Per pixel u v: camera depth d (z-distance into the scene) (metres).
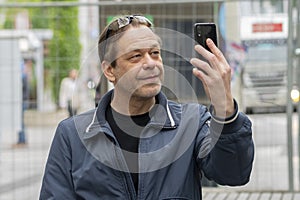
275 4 15.71
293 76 14.12
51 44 16.84
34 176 16.88
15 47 15.98
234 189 13.52
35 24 17.16
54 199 5.72
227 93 5.14
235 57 15.65
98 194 5.60
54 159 5.79
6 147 17.67
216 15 14.53
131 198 5.55
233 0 14.20
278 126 16.67
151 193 5.50
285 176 15.76
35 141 17.47
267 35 15.70
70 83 19.78
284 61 15.70
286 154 16.55
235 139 5.17
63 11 16.39
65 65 16.59
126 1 15.15
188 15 14.39
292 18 13.94
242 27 15.53
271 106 15.98
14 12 24.69
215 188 13.42
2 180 16.69
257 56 15.74
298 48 14.02
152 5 14.34
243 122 5.18
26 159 17.42
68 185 5.74
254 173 15.20
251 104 15.98
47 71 20.34
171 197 5.50
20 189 15.79
